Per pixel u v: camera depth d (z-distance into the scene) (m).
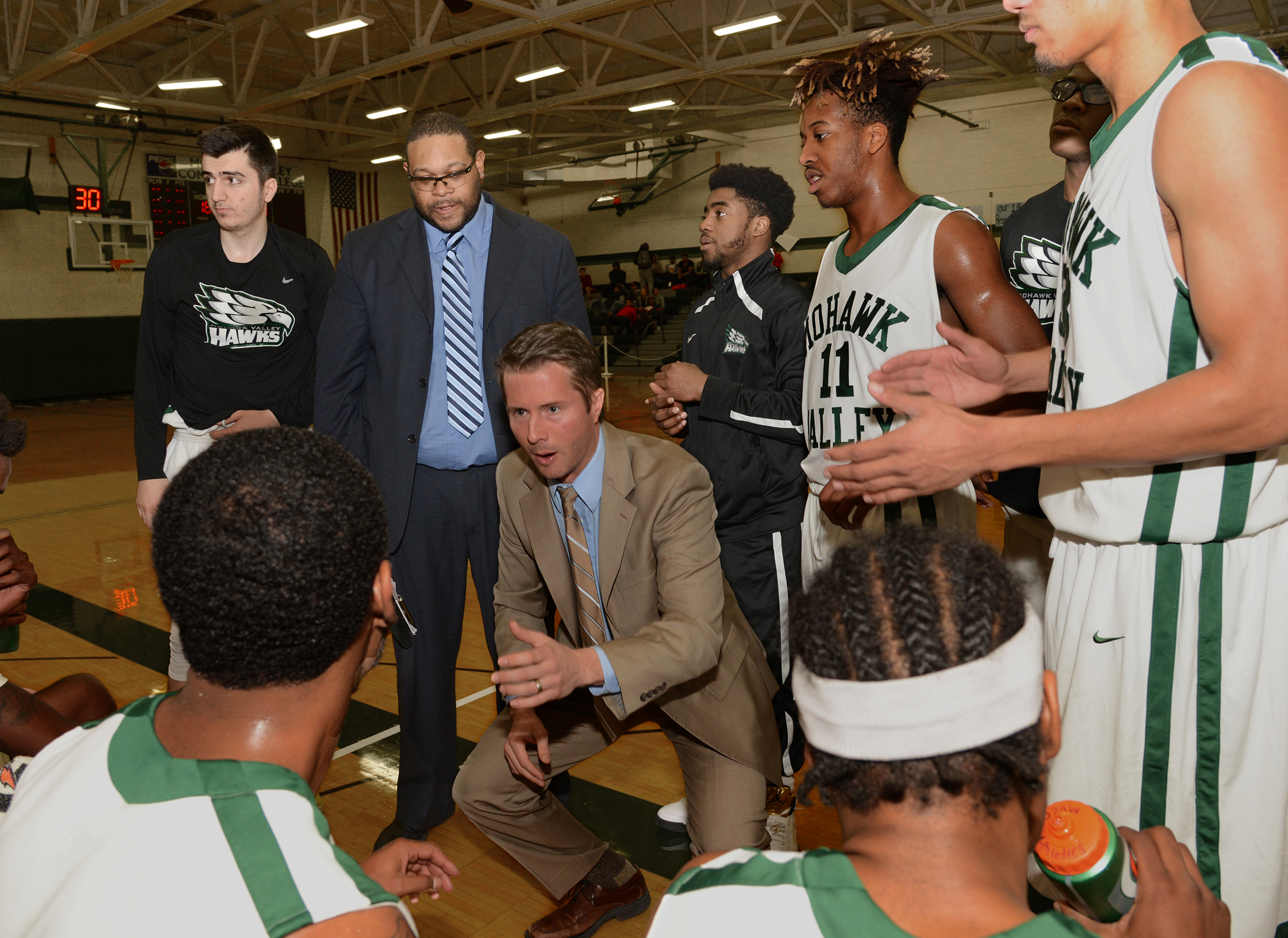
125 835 0.67
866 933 0.57
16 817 0.73
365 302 2.18
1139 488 1.01
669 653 1.48
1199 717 1.01
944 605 0.59
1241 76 0.88
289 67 15.75
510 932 1.90
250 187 2.58
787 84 16.00
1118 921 0.75
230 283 2.66
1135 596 1.04
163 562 0.70
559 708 1.79
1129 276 1.00
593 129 18.03
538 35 14.07
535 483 1.72
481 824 1.76
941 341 1.65
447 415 2.19
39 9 12.46
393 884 1.09
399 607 0.97
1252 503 0.96
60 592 4.42
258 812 0.68
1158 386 0.91
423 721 2.22
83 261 14.95
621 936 1.86
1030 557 1.98
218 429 2.74
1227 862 1.01
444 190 2.05
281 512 0.70
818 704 0.62
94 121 14.72
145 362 2.74
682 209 19.09
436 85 16.48
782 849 2.04
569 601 1.74
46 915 0.65
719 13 12.92
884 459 1.01
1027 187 15.03
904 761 0.59
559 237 2.27
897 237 1.70
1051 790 1.13
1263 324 0.85
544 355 1.52
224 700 0.73
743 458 2.31
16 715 1.31
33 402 14.45
